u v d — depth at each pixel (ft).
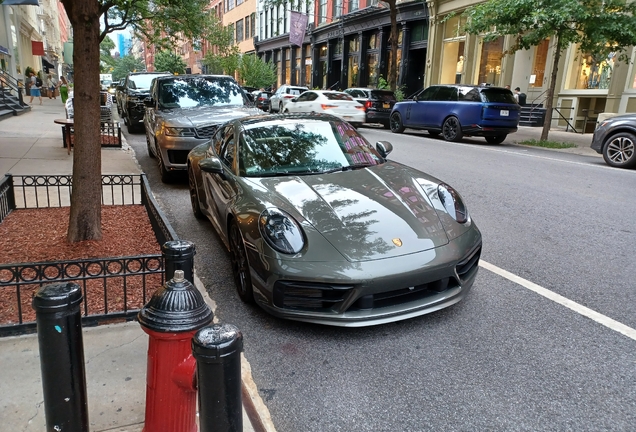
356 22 97.76
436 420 8.21
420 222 11.54
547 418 8.24
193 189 19.97
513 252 16.34
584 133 59.62
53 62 196.95
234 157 15.01
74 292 6.04
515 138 52.95
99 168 15.37
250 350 10.31
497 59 70.13
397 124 56.95
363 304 10.28
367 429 8.02
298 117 17.06
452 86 49.52
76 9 13.55
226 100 31.19
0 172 25.73
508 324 11.42
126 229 16.88
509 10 42.06
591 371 9.57
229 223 13.48
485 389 9.03
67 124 31.71
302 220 11.23
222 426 5.25
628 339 10.77
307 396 8.85
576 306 12.34
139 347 9.82
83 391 6.28
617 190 25.76
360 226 11.09
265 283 10.79
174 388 6.53
